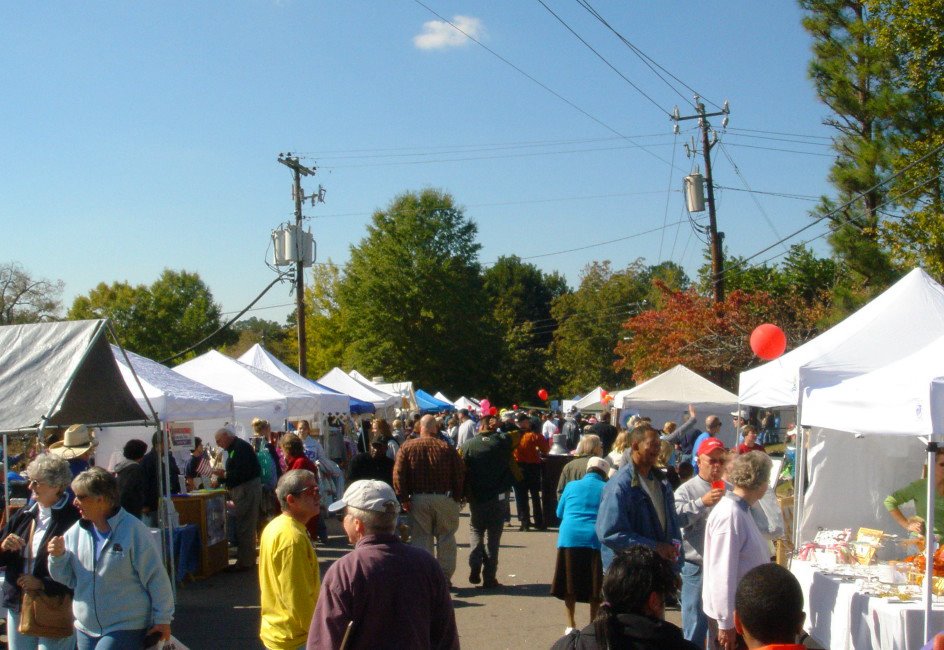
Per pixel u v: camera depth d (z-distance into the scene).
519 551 13.27
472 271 58.06
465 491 10.34
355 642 3.65
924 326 8.02
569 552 7.61
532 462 15.58
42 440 6.48
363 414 27.17
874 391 5.35
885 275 21.86
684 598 6.30
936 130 21.61
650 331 30.56
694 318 28.50
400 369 55.09
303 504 4.66
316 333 57.94
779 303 29.75
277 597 4.50
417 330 55.72
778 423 30.00
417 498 9.60
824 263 40.16
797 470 7.57
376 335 55.53
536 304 87.19
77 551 4.76
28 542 5.36
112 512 4.78
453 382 56.12
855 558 6.36
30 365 6.99
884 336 7.94
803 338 28.17
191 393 11.22
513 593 10.08
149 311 73.31
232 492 11.62
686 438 15.48
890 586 5.56
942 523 6.25
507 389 59.66
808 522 7.63
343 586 3.69
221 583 10.82
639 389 21.05
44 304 51.72
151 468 10.02
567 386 71.44
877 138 22.09
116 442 14.41
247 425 16.91
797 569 6.61
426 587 3.79
